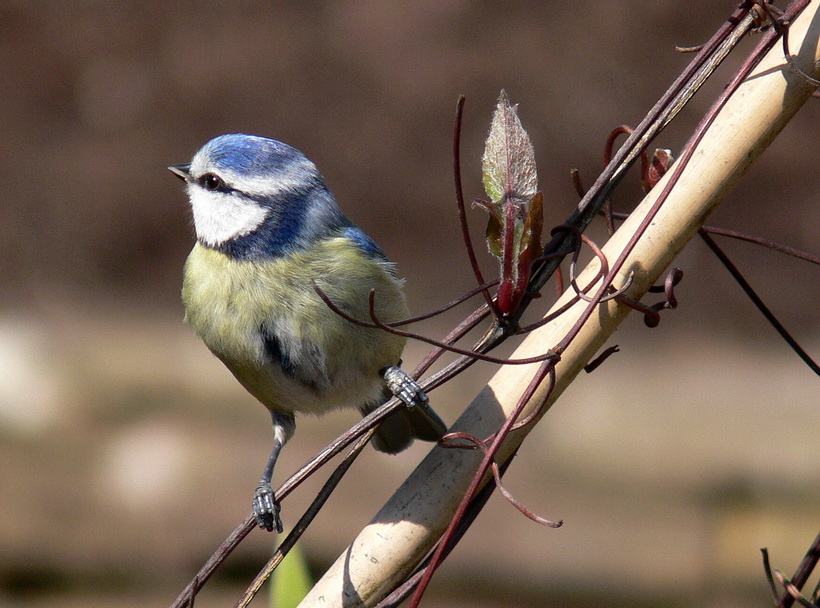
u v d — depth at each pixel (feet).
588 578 28.71
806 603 12.27
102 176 73.31
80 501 31.99
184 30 77.92
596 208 12.45
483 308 12.34
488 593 28.78
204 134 74.84
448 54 73.77
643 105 70.44
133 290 69.00
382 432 19.75
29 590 29.30
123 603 29.09
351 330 17.26
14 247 70.74
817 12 11.78
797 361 49.98
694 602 27.78
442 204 70.23
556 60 72.13
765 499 30.76
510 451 12.23
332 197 18.26
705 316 58.80
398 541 12.12
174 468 33.63
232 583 30.19
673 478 32.35
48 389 37.52
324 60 75.10
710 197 11.93
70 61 77.56
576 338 12.13
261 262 17.28
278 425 19.31
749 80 11.97
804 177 66.18
